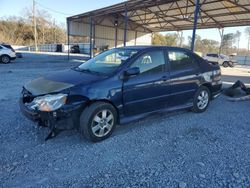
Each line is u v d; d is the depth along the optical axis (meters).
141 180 2.67
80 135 3.84
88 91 3.45
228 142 3.75
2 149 3.29
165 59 4.46
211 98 5.55
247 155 3.32
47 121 3.40
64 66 16.58
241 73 18.09
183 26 24.12
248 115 5.27
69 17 22.09
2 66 15.06
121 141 3.67
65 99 3.31
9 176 2.68
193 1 16.47
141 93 4.03
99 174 2.77
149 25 26.41
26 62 19.28
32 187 2.50
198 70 5.07
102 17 23.89
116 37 25.75
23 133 3.83
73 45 45.66
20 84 8.29
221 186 2.60
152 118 4.80
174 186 2.58
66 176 2.71
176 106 4.77
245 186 2.60
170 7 18.45
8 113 4.80
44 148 3.36
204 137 3.91
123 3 15.42
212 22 20.75
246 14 17.06
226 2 15.32
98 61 4.43
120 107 3.81
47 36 68.75
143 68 4.09
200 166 3.00
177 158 3.19
